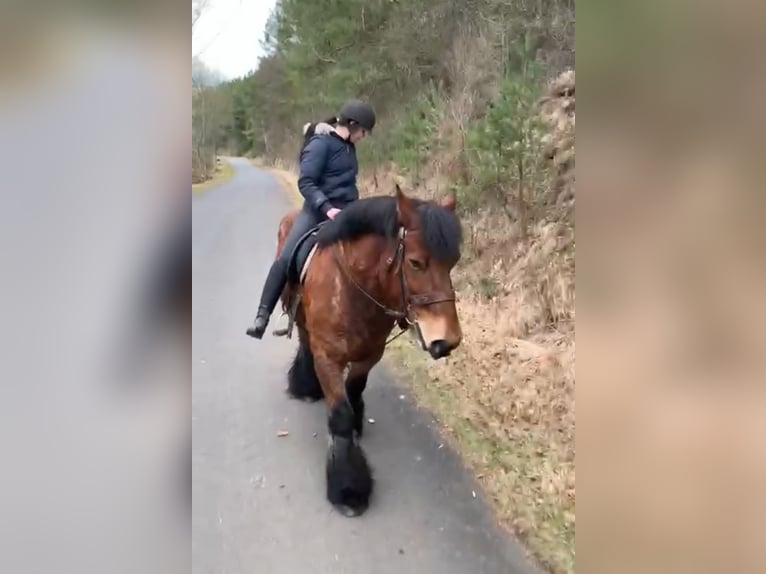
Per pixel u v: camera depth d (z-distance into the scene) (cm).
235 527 343
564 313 547
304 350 487
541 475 366
